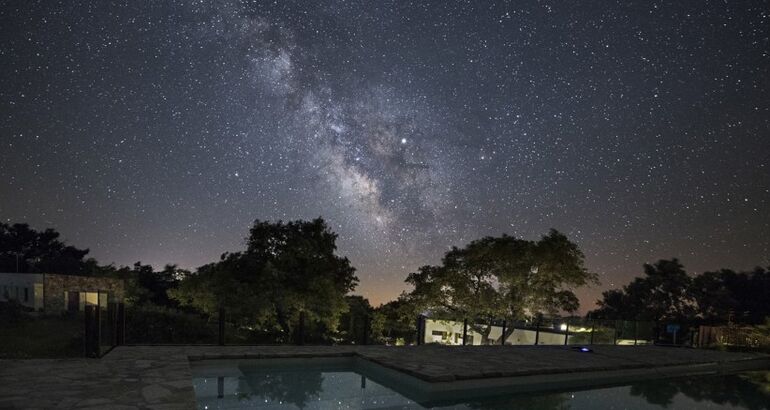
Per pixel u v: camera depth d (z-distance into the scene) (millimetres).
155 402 5605
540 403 8547
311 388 8750
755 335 21250
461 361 10656
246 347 11383
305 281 20688
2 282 27812
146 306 18250
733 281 37812
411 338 29391
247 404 7352
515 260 21578
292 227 22656
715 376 13117
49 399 5609
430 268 24031
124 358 8648
